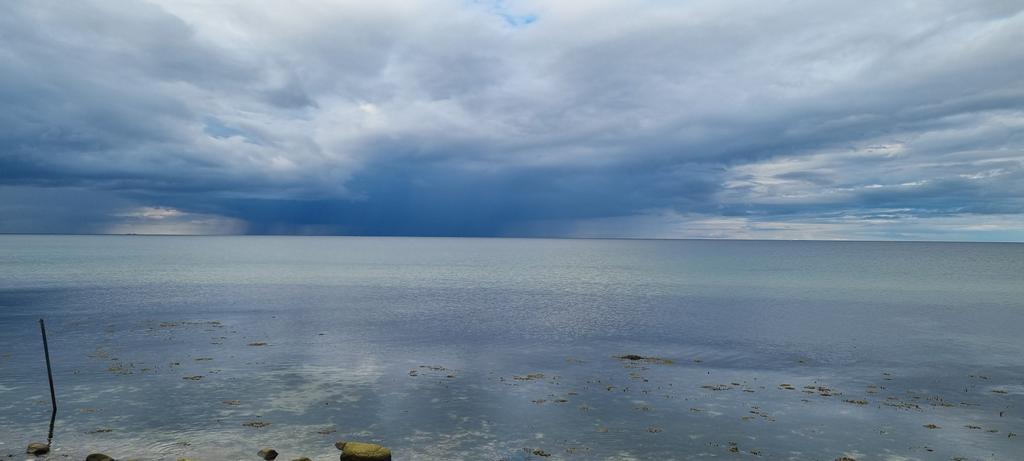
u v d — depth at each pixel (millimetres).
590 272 126312
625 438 23906
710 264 160875
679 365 37312
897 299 76625
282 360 37000
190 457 21391
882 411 27906
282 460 21297
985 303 72812
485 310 62906
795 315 60812
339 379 32531
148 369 34062
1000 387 32500
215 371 33844
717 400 29484
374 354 39344
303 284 91062
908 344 44938
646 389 31391
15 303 63969
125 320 52406
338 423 25266
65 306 61656
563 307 66062
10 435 23344
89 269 116500
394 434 24062
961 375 35219
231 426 24672
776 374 35188
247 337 44875
